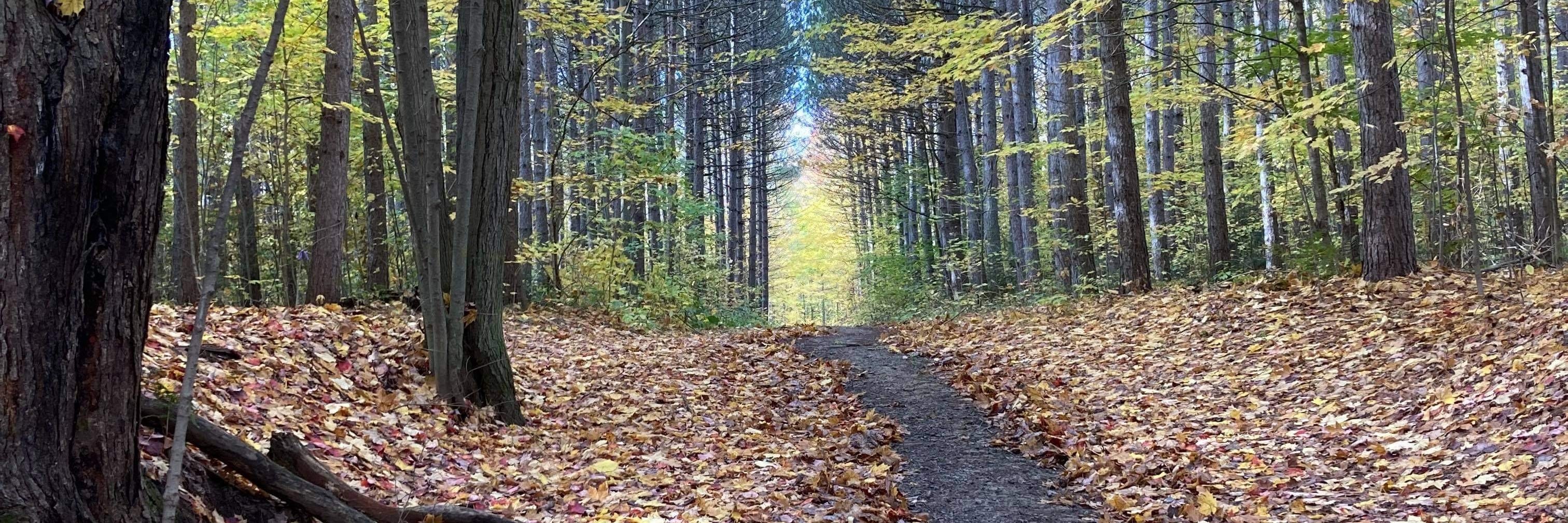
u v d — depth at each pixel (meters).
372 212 13.75
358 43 12.92
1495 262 12.07
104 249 2.62
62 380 2.56
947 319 15.84
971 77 13.25
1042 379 9.43
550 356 9.87
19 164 2.38
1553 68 18.97
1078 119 21.55
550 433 6.90
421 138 6.75
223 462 3.73
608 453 6.23
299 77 13.04
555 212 16.92
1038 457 6.70
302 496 3.73
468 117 6.31
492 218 6.96
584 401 8.12
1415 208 16.78
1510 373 6.32
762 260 43.38
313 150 15.00
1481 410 6.04
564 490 5.24
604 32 15.12
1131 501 5.43
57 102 2.42
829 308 58.78
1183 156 23.22
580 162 16.22
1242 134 12.25
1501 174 14.98
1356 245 12.99
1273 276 12.02
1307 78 11.59
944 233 28.72
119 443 2.76
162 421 3.63
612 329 14.03
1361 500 5.25
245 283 14.11
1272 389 7.86
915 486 6.05
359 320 8.08
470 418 6.59
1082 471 6.14
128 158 2.62
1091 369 9.69
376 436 5.54
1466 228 12.21
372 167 13.59
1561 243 10.61
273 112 13.96
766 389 9.68
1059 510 5.50
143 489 2.94
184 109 10.32
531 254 14.82
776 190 43.81
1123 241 14.10
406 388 6.79
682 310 17.88
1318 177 12.52
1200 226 20.92
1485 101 12.92
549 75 19.06
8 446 2.46
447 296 6.86
